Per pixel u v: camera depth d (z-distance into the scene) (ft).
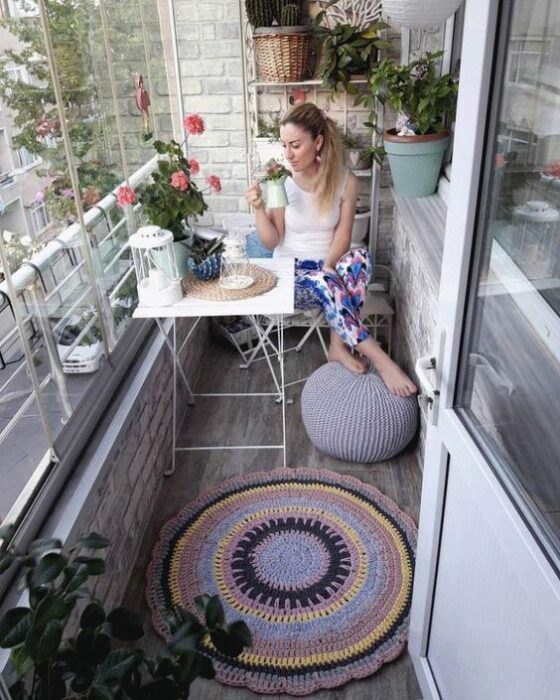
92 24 7.11
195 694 5.84
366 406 8.13
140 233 7.26
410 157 9.03
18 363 6.14
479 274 4.00
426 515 5.12
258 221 9.33
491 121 3.62
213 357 11.38
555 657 3.33
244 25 10.26
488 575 4.14
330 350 9.66
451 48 8.72
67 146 6.33
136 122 8.90
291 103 10.78
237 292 7.72
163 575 7.01
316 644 6.21
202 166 11.37
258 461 8.77
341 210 9.61
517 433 3.87
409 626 6.19
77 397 6.74
